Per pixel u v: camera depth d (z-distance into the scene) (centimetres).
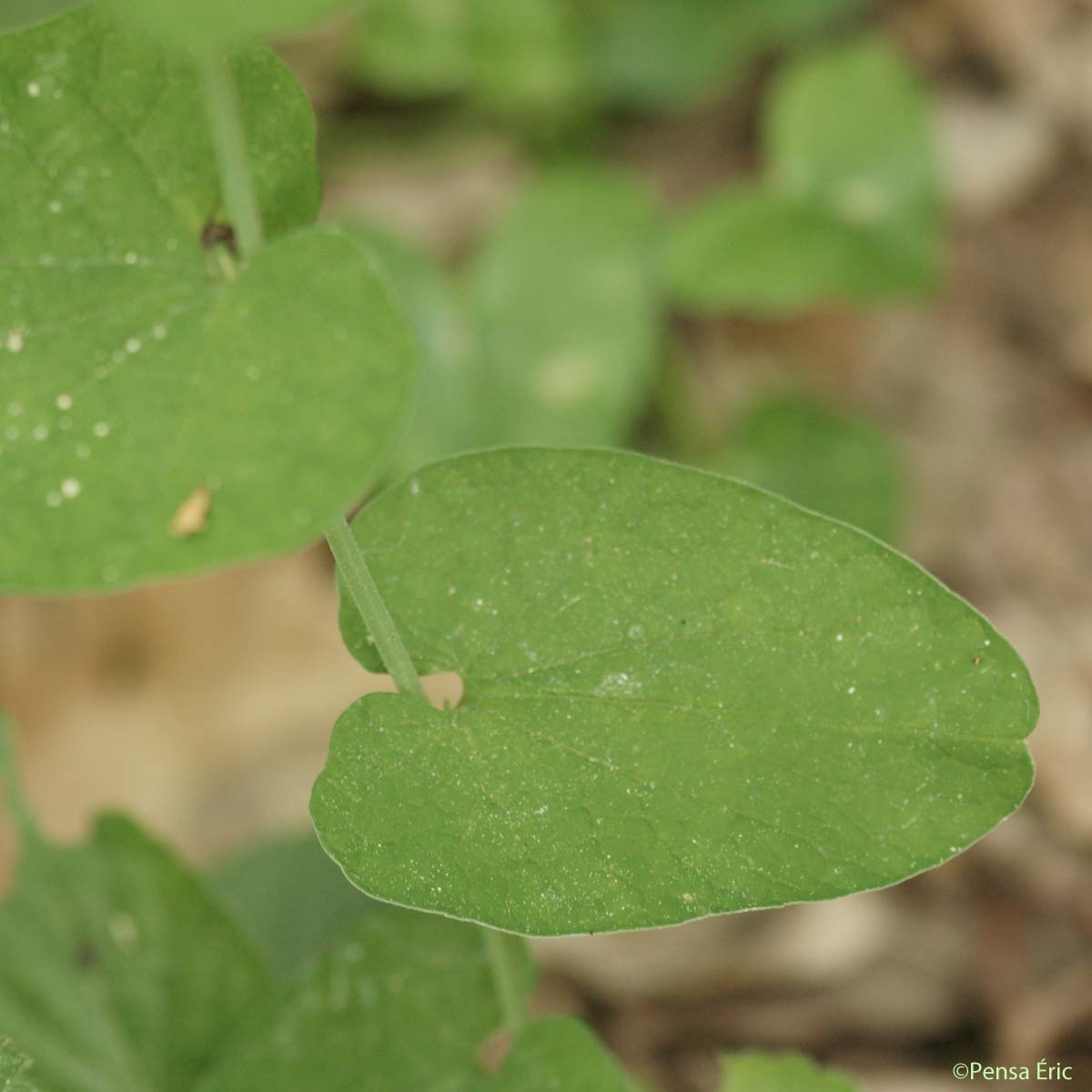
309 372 37
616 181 80
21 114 38
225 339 38
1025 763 39
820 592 39
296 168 39
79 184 38
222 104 38
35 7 41
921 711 39
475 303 77
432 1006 42
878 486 78
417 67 87
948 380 85
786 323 88
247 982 44
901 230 79
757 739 39
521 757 39
